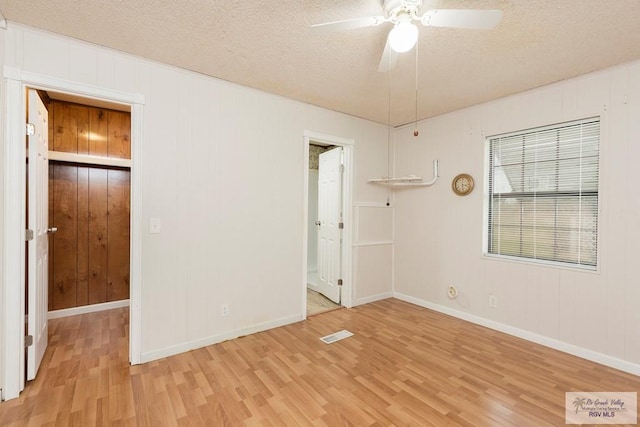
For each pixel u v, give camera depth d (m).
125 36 2.10
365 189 3.96
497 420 1.80
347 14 1.84
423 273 3.88
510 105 3.07
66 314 3.38
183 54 2.33
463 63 2.40
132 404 1.91
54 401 1.93
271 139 3.10
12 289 1.97
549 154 2.85
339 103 3.35
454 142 3.55
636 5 1.69
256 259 3.02
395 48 1.65
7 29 1.94
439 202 3.71
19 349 1.99
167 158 2.52
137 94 2.38
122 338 2.85
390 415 1.84
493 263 3.19
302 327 3.18
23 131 2.01
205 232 2.72
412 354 2.61
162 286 2.51
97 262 3.55
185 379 2.20
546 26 1.90
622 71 2.40
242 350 2.66
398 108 3.49
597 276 2.52
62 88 2.10
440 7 1.75
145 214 2.43
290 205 3.25
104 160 3.46
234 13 1.83
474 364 2.45
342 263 3.94
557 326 2.73
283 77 2.71
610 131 2.46
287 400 1.98
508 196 3.16
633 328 2.34
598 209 2.52
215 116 2.75
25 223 2.08
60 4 1.76
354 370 2.35
